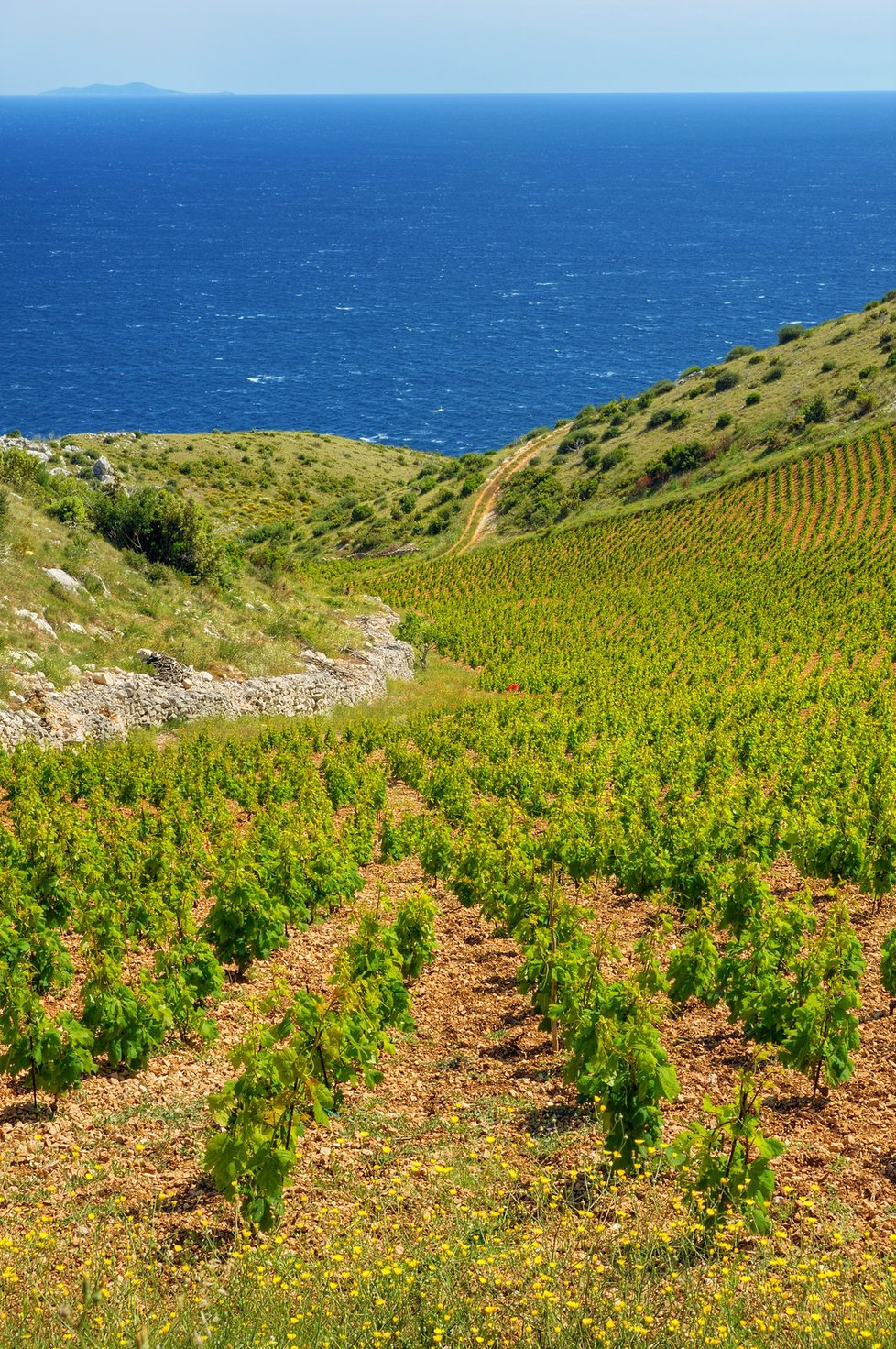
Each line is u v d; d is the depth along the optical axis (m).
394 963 12.34
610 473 94.38
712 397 103.62
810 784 23.52
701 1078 11.24
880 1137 9.88
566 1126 10.08
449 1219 8.01
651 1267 7.34
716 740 29.11
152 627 31.84
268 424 161.00
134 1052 11.02
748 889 14.98
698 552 72.12
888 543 65.50
